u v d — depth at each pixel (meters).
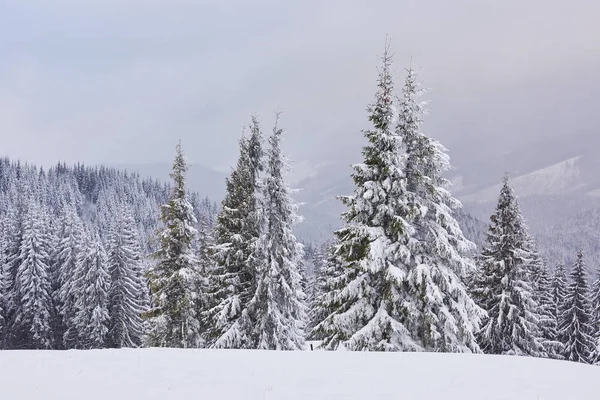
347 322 18.80
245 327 22.77
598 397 8.44
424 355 13.39
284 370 10.66
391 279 17.61
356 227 19.03
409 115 19.83
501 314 25.77
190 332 26.47
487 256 28.02
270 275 22.62
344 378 9.71
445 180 19.77
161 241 26.72
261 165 24.62
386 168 19.02
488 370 10.91
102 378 9.72
